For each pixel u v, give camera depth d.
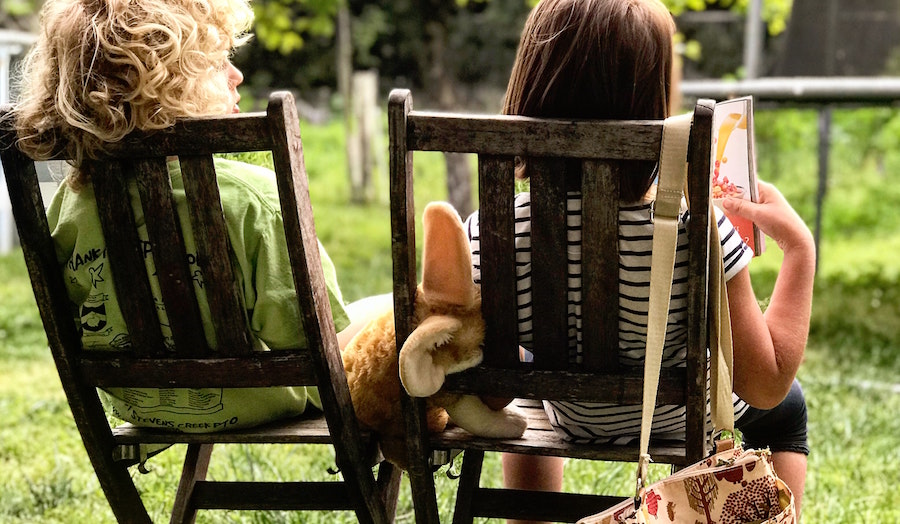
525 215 1.59
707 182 1.41
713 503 1.55
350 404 1.71
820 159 5.55
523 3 14.77
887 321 5.43
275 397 1.80
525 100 1.64
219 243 1.59
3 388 4.09
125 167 1.59
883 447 3.33
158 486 2.77
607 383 1.58
